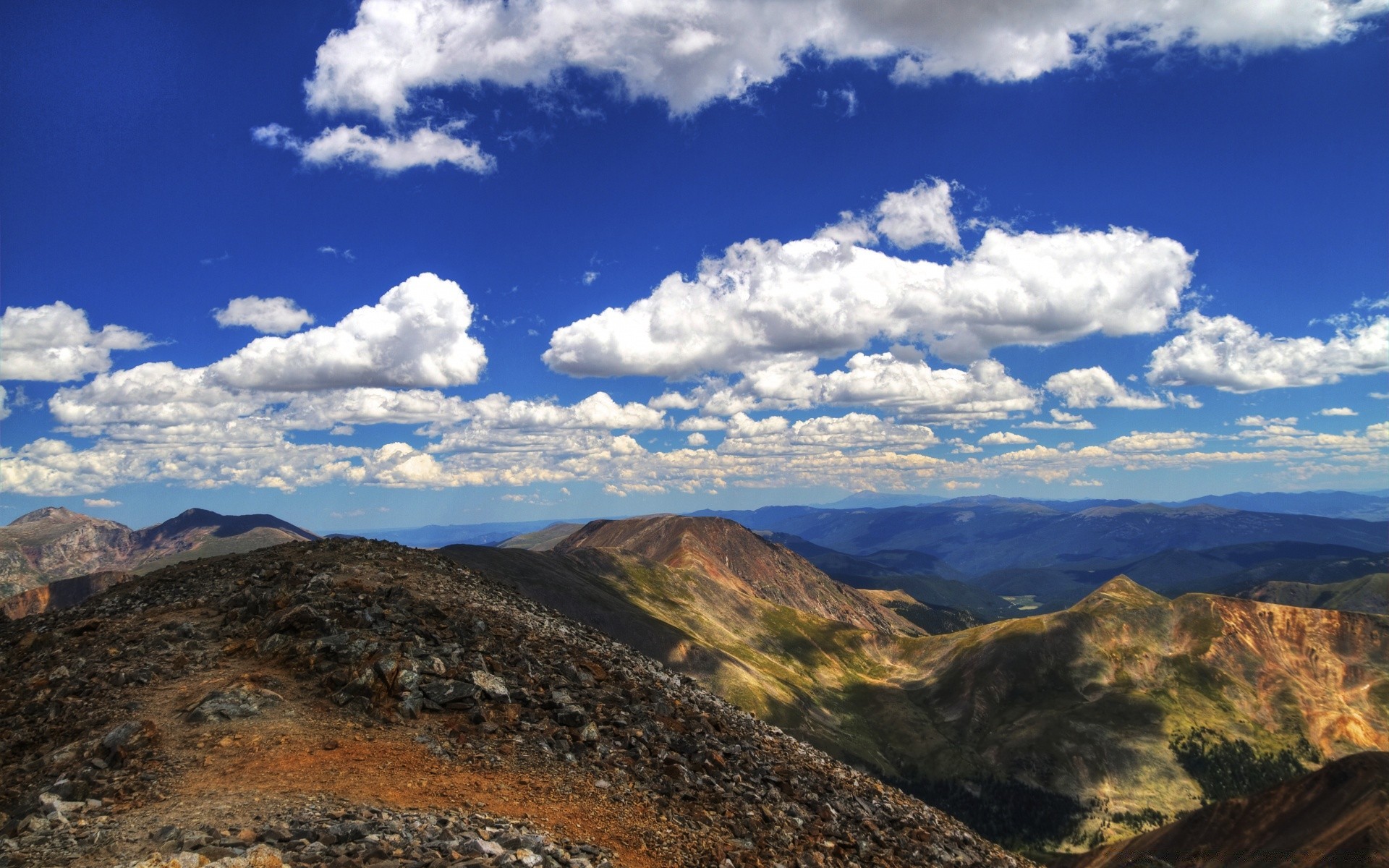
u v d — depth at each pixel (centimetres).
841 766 4188
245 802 1884
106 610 3672
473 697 2731
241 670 2753
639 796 2448
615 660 4097
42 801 1819
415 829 1792
